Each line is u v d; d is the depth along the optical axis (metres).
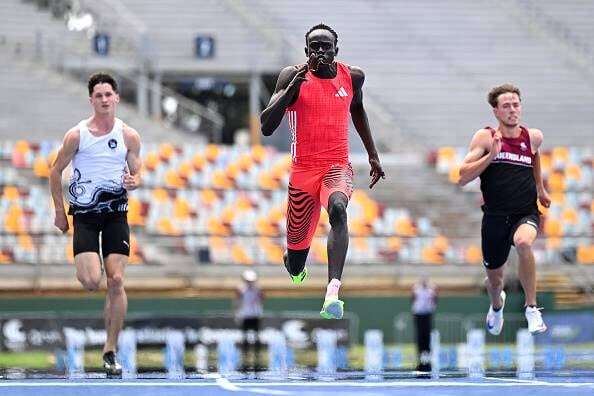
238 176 64.75
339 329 45.06
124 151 22.89
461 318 51.81
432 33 85.50
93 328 40.84
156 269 59.31
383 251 63.03
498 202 22.83
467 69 82.94
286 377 20.27
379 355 43.31
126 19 79.62
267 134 18.62
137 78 74.06
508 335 50.06
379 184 69.62
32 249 57.81
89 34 77.25
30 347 40.69
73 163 22.92
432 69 82.50
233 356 41.69
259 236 61.81
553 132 79.06
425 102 79.75
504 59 84.19
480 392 16.52
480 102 80.12
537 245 64.44
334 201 18.03
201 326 41.69
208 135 77.38
